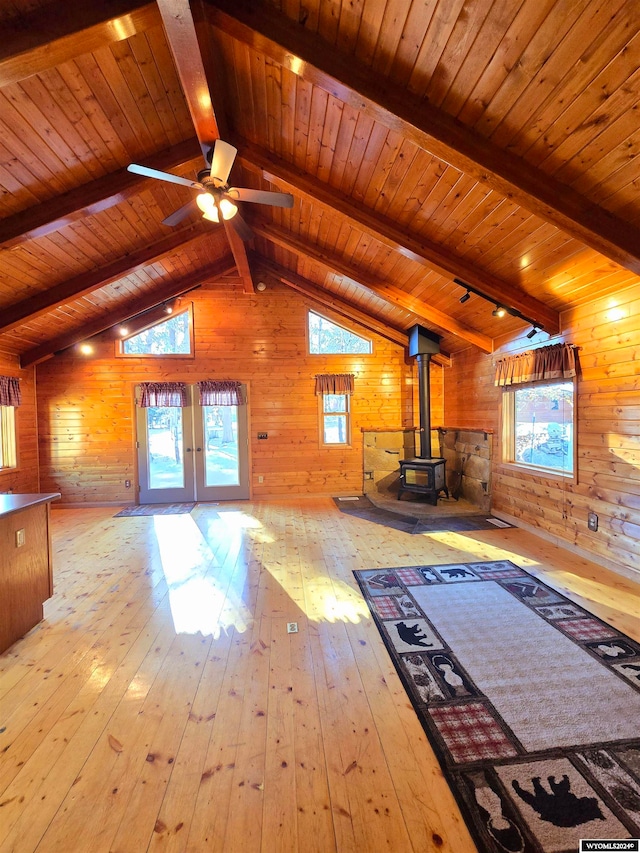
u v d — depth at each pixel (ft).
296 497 21.18
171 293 18.92
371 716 5.96
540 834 4.27
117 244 13.67
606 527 11.33
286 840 4.24
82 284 14.47
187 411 20.49
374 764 5.14
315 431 21.29
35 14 6.34
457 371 20.62
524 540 13.96
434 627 8.41
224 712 6.07
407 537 14.51
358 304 19.84
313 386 21.20
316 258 15.62
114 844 4.21
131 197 11.39
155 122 9.62
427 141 7.73
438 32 6.34
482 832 4.29
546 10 5.56
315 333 21.29
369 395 21.62
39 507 8.84
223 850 4.15
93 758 5.26
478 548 13.21
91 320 18.24
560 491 13.21
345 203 11.32
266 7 6.91
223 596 9.98
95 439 19.92
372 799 4.67
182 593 10.17
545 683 6.64
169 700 6.33
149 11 6.59
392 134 8.63
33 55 6.47
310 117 9.12
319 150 10.05
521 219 9.65
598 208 8.07
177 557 12.76
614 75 5.98
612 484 11.05
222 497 20.77
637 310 10.09
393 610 9.14
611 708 6.07
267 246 18.04
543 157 7.61
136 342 20.22
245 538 14.65
